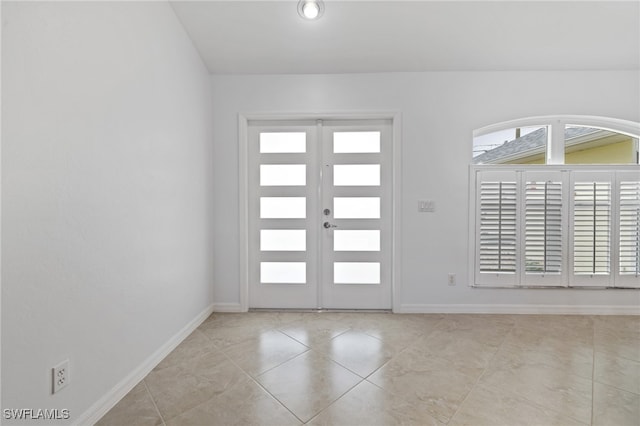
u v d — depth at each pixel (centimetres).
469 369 184
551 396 159
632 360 194
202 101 259
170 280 208
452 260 277
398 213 275
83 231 136
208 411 149
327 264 287
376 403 154
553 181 270
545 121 274
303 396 159
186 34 231
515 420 142
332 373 180
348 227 286
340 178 285
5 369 105
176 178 216
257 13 218
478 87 270
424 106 273
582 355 201
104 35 147
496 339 225
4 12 103
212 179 279
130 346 167
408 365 189
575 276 270
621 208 267
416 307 279
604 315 270
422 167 274
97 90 143
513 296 276
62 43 124
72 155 129
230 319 265
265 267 289
